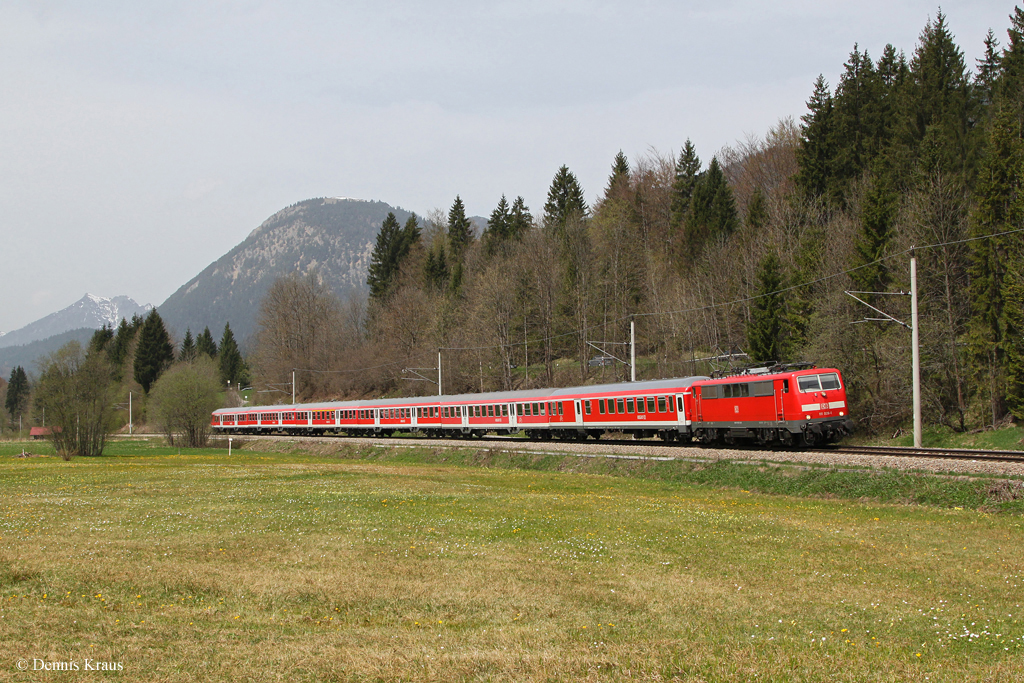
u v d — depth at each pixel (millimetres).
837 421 36312
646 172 115500
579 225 91625
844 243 56688
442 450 53125
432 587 15422
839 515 24547
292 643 11906
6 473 42219
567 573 16812
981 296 44875
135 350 142375
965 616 13633
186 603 13992
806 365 38375
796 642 12320
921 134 61531
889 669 10953
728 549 19344
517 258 87000
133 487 32938
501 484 34938
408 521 23281
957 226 47219
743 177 107438
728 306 72688
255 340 149375
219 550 18438
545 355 83375
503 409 57156
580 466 41875
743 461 34281
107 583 14938
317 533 21000
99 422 64188
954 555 18328
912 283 35250
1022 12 61250
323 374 116000
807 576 16688
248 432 93938
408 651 11586
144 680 10164
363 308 127625
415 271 118500
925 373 47031
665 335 75062
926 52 64438
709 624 13297
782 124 102500
